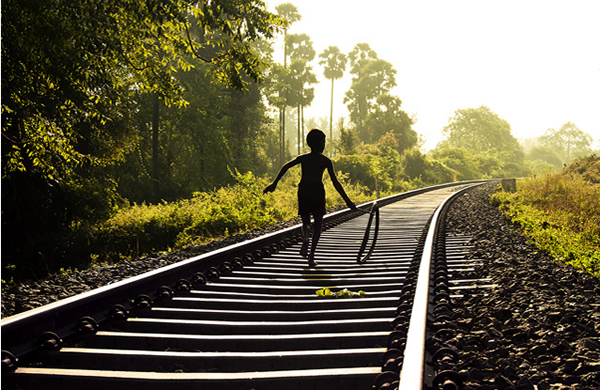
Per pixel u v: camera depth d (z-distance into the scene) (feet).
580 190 62.90
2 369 9.11
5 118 34.27
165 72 36.65
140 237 48.06
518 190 76.64
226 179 121.90
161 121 117.08
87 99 37.99
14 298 18.30
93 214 52.03
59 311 11.21
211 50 116.47
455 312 13.46
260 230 40.60
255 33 31.73
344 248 28.63
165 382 8.73
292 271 20.67
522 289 16.97
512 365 9.72
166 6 29.84
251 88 144.15
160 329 12.46
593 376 8.88
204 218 48.91
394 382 7.50
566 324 12.57
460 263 23.40
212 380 8.74
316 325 12.42
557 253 25.67
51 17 30.68
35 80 34.65
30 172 41.09
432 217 37.78
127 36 34.73
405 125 258.37
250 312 13.48
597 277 19.89
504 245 28.71
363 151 156.04
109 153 57.47
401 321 11.45
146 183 106.52
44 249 41.27
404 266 21.81
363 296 15.89
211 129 116.16
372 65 294.05
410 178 167.22
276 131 214.69
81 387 8.82
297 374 8.93
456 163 223.71
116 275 23.41
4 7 29.58
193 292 15.93
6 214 40.40
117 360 9.99
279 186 103.24
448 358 9.04
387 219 46.83
